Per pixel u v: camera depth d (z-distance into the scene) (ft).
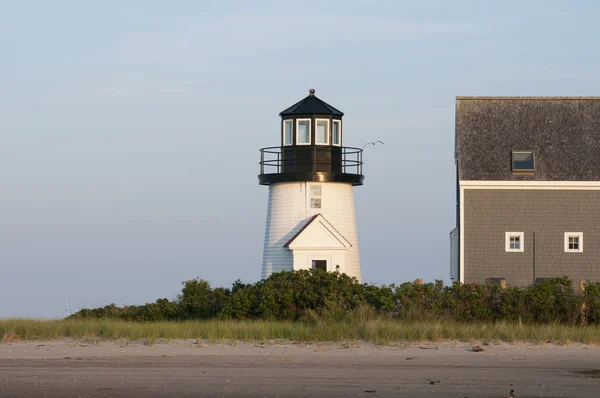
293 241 383.45
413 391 183.93
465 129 402.11
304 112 390.63
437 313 294.87
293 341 250.78
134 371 204.03
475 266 382.42
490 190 384.68
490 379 194.80
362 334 257.55
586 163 389.39
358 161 402.11
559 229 383.04
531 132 400.06
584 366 210.59
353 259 398.21
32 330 259.19
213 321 297.33
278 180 392.88
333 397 179.01
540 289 300.40
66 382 193.26
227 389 186.19
